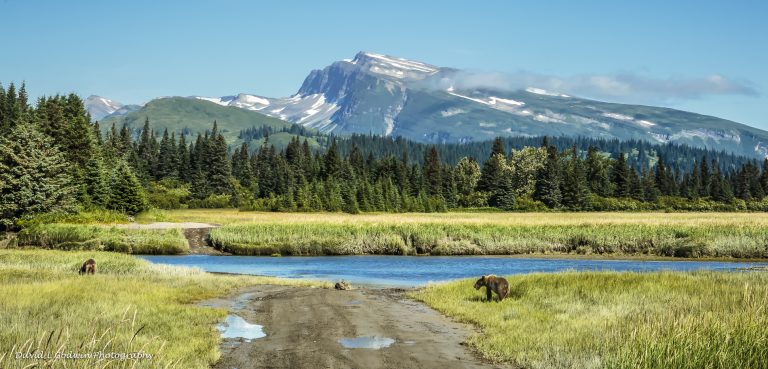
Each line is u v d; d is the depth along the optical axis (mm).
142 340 12508
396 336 14633
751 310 13250
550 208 128375
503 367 11688
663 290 19266
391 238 51219
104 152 110312
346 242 51125
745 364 10531
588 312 16766
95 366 9930
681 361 10539
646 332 11938
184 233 57625
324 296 22500
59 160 65312
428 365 11742
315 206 111938
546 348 12492
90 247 49781
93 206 70875
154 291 20719
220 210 114812
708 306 15938
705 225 53969
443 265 41562
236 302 20672
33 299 16766
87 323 13789
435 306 19516
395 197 120688
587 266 40031
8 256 34062
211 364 11750
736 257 45219
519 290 21250
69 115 104688
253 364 11781
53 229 51750
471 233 52125
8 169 58625
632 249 48625
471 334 14867
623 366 10477
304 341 13945
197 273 30547
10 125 107500
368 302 20969
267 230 54312
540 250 50156
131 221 67812
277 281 28359
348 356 12414
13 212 58438
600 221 64312
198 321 15797
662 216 94188
